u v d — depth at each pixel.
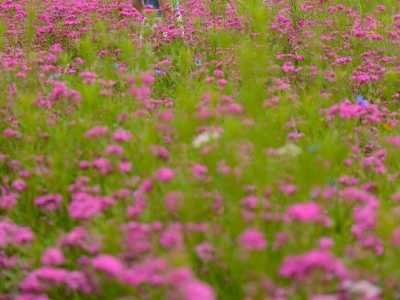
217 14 12.73
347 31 10.92
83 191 4.85
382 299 3.42
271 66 7.55
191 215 4.05
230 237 4.02
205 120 5.18
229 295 3.79
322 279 3.36
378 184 5.12
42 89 7.62
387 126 6.68
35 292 3.54
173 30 10.61
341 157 5.33
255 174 4.53
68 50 10.64
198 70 8.22
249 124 5.38
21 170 5.51
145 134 5.01
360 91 8.20
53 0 14.09
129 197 4.69
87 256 4.19
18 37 11.13
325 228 4.36
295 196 4.51
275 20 11.16
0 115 6.39
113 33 10.80
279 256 3.84
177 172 4.73
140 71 8.09
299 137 5.65
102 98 6.66
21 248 4.16
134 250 3.78
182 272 2.96
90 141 5.55
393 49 9.84
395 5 12.98
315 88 6.79
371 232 4.15
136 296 3.48
